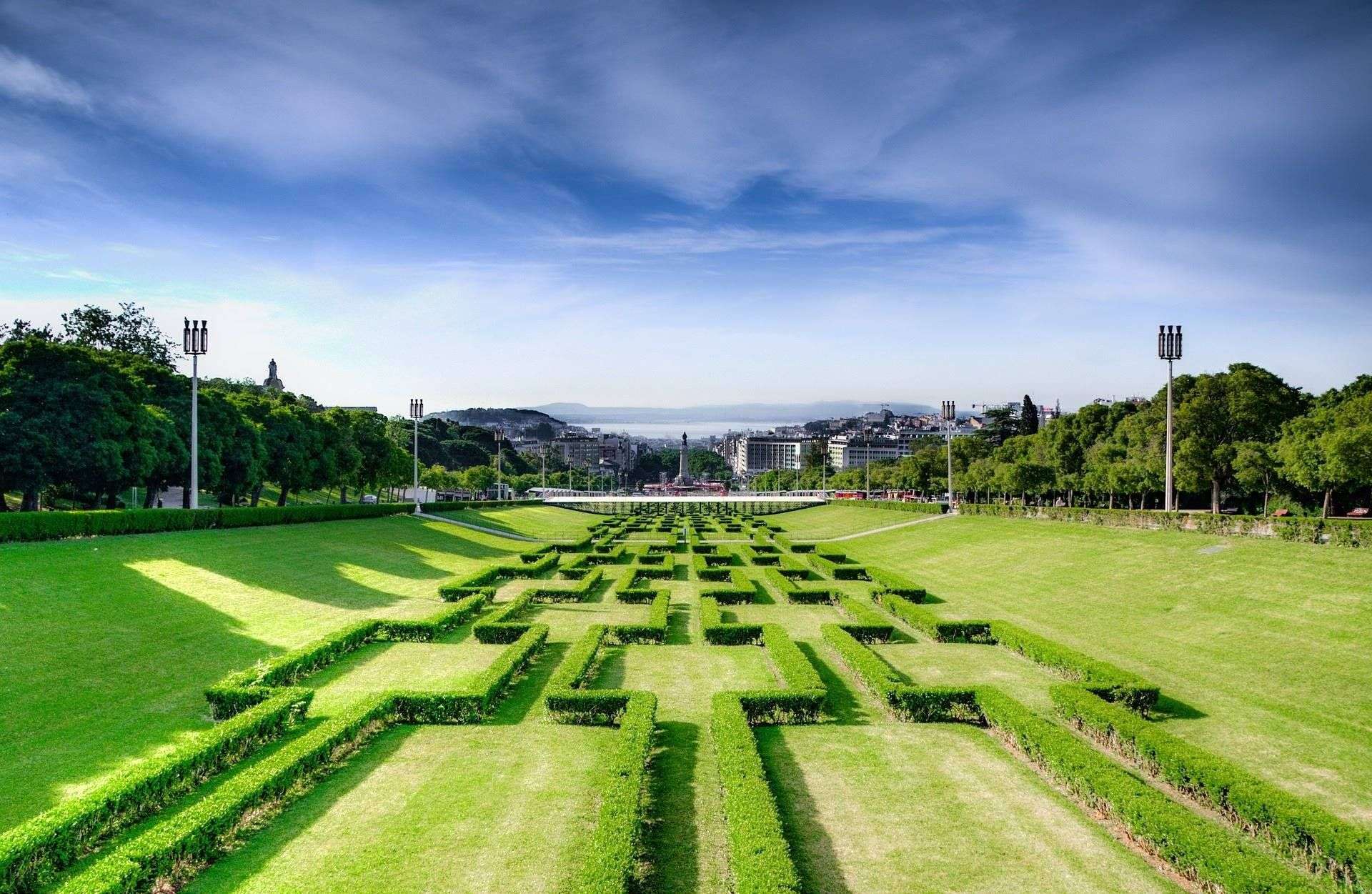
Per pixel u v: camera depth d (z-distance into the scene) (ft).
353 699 82.99
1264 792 53.62
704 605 128.36
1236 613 101.65
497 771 63.77
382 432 326.03
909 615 121.49
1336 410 194.70
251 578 129.70
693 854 52.19
